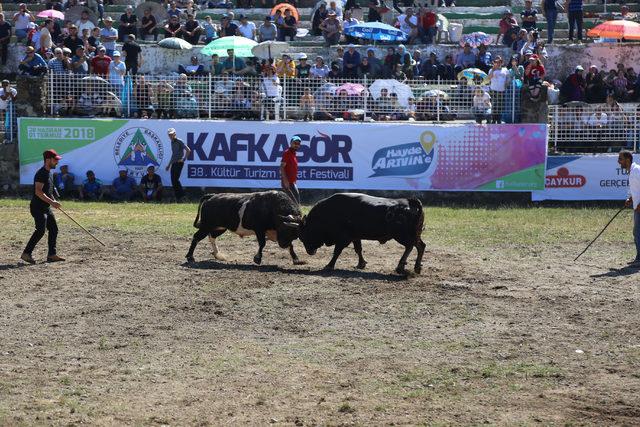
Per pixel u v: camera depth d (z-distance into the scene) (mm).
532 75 28344
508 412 9945
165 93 27953
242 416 9734
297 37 35969
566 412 9969
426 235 21172
